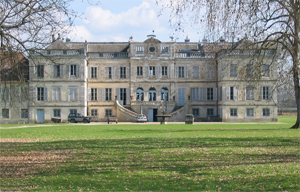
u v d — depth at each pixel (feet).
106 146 82.48
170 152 70.74
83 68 232.73
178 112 229.86
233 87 225.15
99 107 241.96
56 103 232.12
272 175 48.91
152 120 238.89
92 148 79.41
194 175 49.44
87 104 241.14
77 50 232.32
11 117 230.07
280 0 82.33
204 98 242.78
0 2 63.93
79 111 232.94
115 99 239.09
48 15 65.31
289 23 88.94
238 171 51.67
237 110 225.76
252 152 69.82
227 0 68.95
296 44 91.81
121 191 41.83
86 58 236.84
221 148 75.97
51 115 232.12
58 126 175.32
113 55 243.60
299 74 100.94
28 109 230.07
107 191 41.96
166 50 243.19
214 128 145.89
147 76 242.99
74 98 233.35
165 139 96.22
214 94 242.17
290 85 118.32
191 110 242.99
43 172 54.03
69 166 58.13
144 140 94.43
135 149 76.07
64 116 232.53
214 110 241.96
